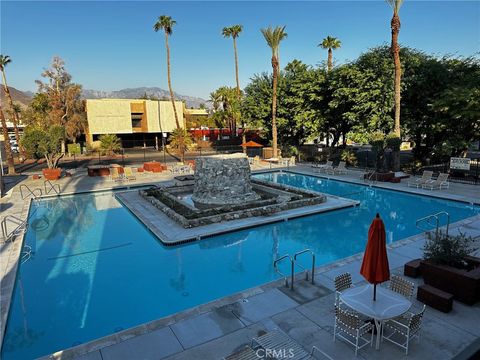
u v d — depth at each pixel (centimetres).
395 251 1060
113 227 1472
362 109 2739
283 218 1464
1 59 3744
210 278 1004
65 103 4944
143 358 584
